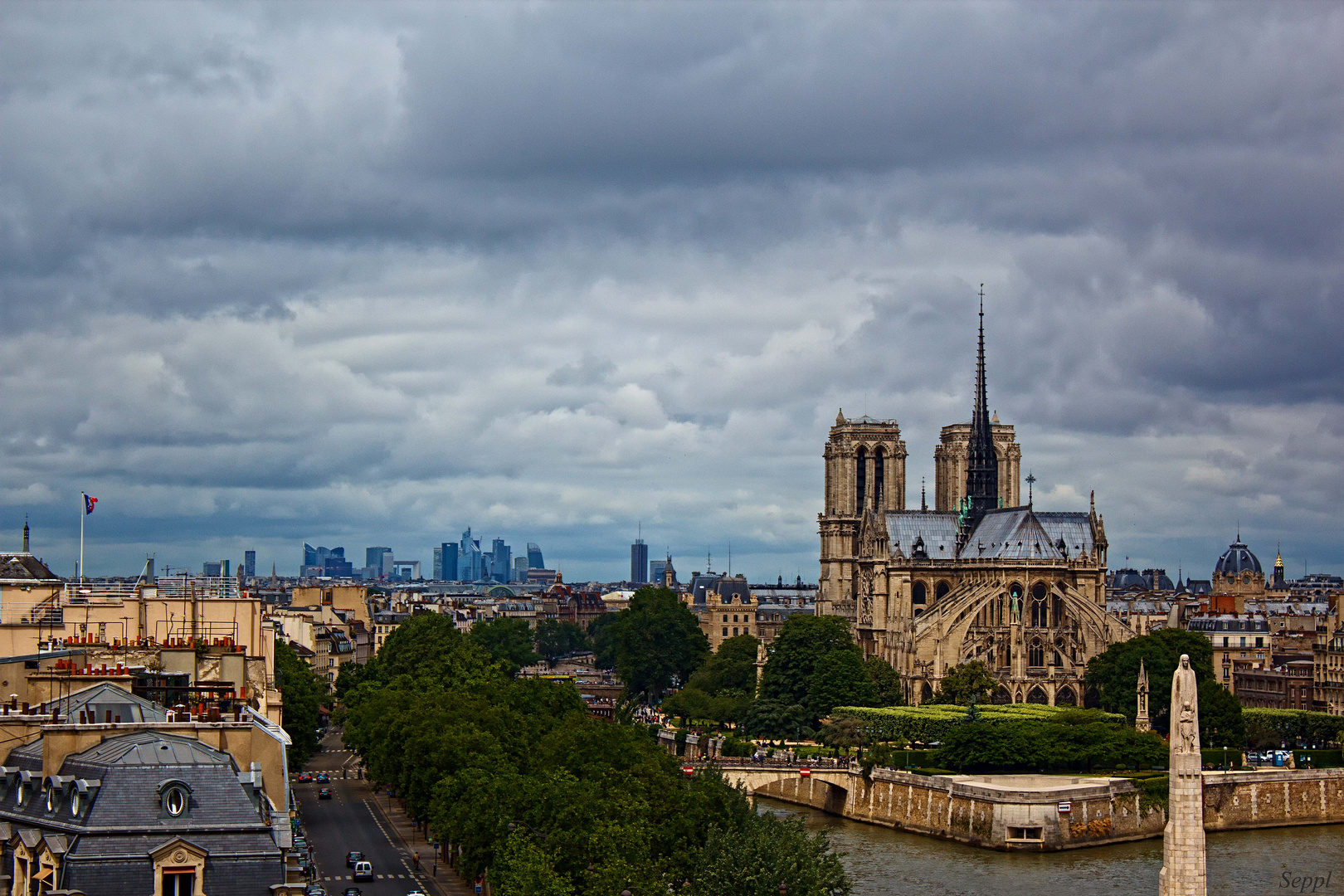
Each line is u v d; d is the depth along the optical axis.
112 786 133.88
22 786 141.25
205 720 166.38
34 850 132.38
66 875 128.62
